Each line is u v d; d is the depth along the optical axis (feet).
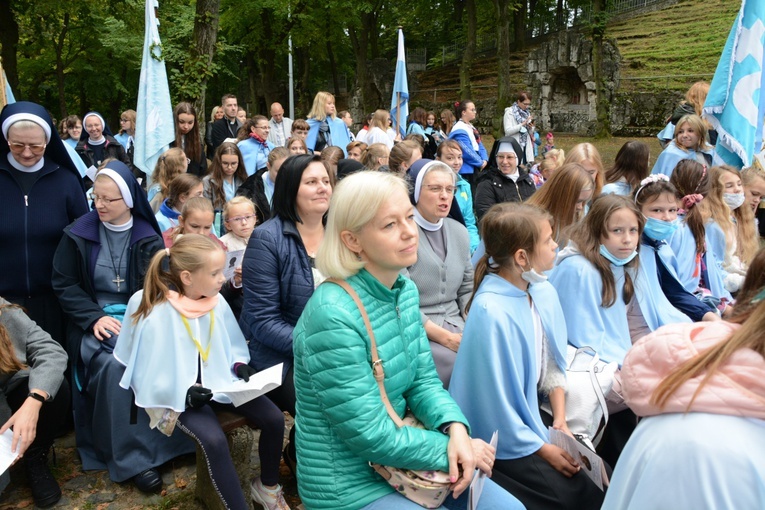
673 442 3.80
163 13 63.46
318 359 6.30
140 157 21.72
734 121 19.60
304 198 10.66
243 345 10.75
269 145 24.66
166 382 9.57
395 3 102.17
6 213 12.04
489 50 112.88
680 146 20.13
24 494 10.80
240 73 108.27
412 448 6.39
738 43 19.45
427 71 113.50
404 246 6.36
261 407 10.01
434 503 6.48
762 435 3.69
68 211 12.73
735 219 16.43
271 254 10.52
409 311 7.00
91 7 64.34
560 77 75.46
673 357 4.02
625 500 4.06
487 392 8.59
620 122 69.10
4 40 50.60
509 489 8.43
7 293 12.25
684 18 103.09
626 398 4.27
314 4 82.99
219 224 18.12
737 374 3.75
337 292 6.44
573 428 9.34
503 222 8.72
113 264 11.93
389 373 6.63
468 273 12.51
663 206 11.70
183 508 10.47
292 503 10.66
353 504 6.52
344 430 6.26
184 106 23.89
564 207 12.96
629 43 96.53
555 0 116.37
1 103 18.89
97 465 11.55
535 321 9.27
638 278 11.25
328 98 32.22
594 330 10.66
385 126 30.86
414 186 11.97
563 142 67.82
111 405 10.93
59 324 12.72
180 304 9.85
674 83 72.23
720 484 3.59
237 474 9.94
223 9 82.38
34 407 9.32
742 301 4.76
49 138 12.20
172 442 11.34
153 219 12.31
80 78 76.02
